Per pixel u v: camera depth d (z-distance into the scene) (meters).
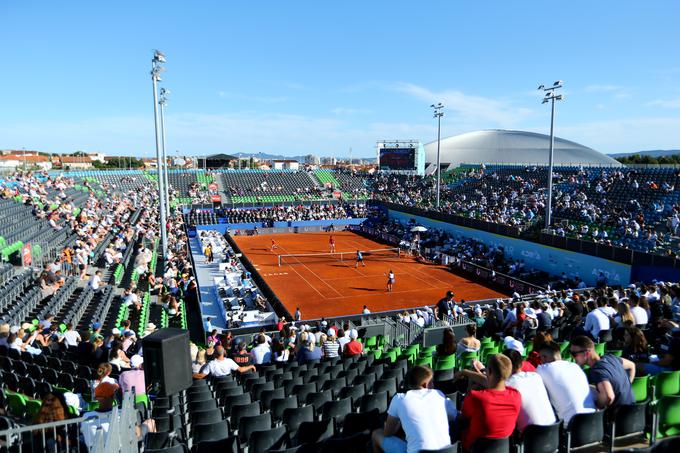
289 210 71.31
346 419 8.07
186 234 57.94
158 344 7.95
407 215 63.84
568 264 38.66
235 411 9.64
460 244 50.25
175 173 88.94
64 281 27.59
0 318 19.31
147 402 10.98
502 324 20.36
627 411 7.29
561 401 7.00
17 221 36.25
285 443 8.28
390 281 38.41
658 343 12.77
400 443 6.38
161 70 37.72
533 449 6.56
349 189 85.69
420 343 21.06
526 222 48.38
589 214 45.19
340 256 52.00
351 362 14.48
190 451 8.24
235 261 42.91
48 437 7.89
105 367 10.37
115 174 83.88
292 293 37.75
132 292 26.14
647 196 45.44
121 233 41.03
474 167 74.19
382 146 87.19
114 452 6.66
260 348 16.77
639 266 32.69
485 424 6.18
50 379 12.88
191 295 30.12
